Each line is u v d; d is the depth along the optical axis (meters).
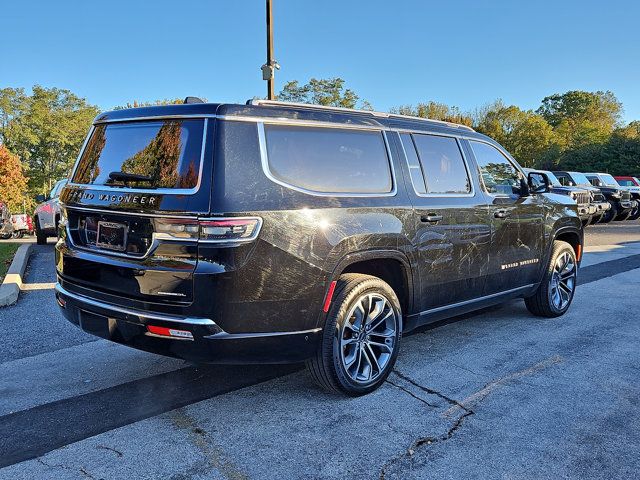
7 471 2.68
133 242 3.07
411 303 3.93
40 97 69.56
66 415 3.32
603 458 2.82
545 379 3.92
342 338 3.42
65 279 3.55
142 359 4.35
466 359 4.37
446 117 53.09
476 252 4.43
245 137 3.08
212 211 2.85
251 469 2.70
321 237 3.22
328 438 3.02
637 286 7.51
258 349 3.07
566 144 61.16
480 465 2.74
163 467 2.72
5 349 4.60
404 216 3.77
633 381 3.89
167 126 3.15
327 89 43.59
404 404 3.48
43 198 12.52
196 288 2.84
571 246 5.84
